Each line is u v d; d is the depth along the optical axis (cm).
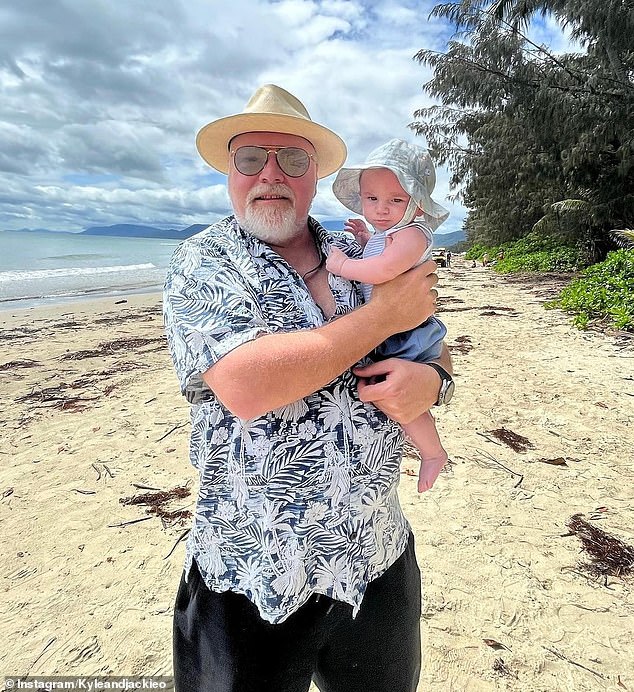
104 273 2973
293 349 128
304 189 157
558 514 364
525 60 1912
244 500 140
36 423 571
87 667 255
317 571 145
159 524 372
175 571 322
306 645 146
